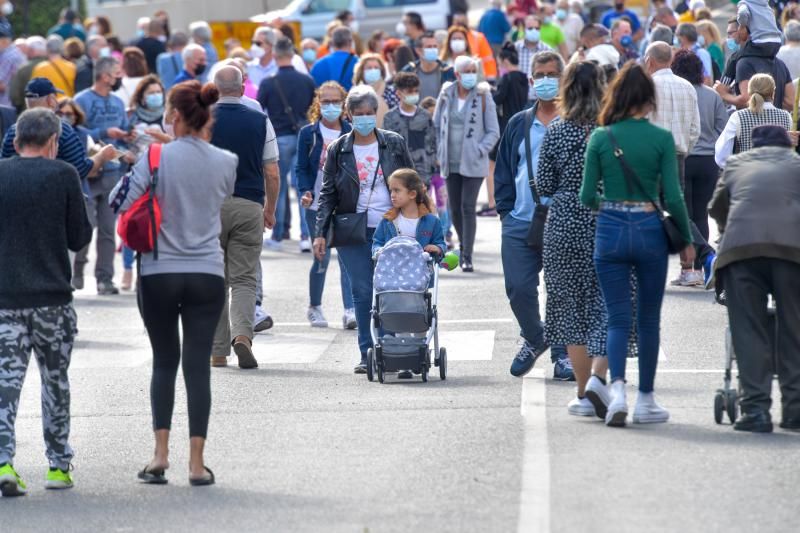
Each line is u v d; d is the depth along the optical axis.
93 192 47.16
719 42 55.56
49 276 23.80
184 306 23.61
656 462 23.22
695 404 27.75
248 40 80.44
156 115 48.38
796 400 25.44
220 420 28.23
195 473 23.48
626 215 25.05
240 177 33.72
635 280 26.05
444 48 58.09
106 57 47.94
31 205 23.62
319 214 32.81
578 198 26.62
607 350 25.53
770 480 22.09
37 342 23.94
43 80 30.58
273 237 55.78
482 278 46.44
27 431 29.00
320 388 31.11
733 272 25.62
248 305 33.97
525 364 30.77
